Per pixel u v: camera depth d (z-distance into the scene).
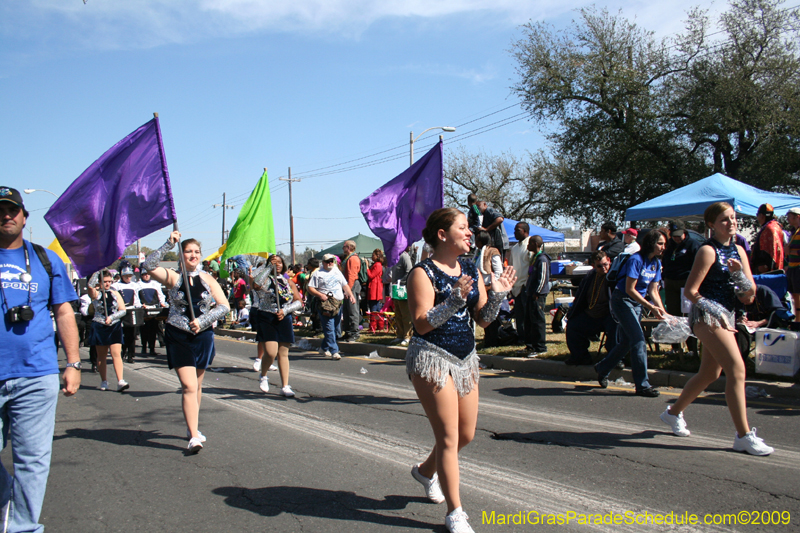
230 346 14.40
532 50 29.75
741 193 12.23
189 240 5.42
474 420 3.57
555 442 5.29
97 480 4.71
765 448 4.72
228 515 3.92
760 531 3.48
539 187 35.69
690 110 26.81
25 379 3.30
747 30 26.39
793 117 24.48
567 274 15.54
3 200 3.29
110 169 5.92
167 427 6.36
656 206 12.92
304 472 4.72
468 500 4.04
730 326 4.75
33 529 3.33
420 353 3.38
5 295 3.29
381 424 6.18
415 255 12.61
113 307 8.66
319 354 12.12
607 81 28.03
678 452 4.89
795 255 8.96
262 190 8.66
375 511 3.90
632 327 6.91
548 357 9.01
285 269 8.05
